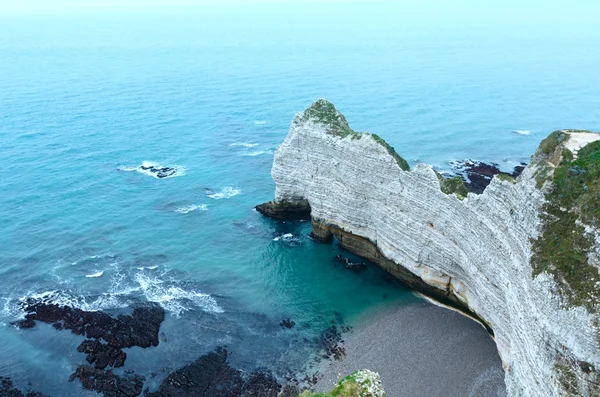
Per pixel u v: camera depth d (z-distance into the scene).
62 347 42.53
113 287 50.69
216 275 54.06
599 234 26.45
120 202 68.75
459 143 93.31
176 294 50.41
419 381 39.44
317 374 40.78
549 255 28.91
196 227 63.44
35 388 38.50
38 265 53.62
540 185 31.72
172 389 38.97
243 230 63.41
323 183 57.62
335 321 47.50
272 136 97.19
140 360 41.69
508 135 98.50
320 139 56.03
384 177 50.78
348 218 56.53
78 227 61.53
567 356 25.44
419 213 47.97
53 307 47.00
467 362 40.97
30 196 68.56
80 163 80.88
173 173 79.12
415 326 45.94
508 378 33.50
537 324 28.22
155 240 59.94
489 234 38.31
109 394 38.19
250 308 49.19
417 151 88.69
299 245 60.47
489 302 39.88
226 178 78.00
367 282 53.56
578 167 30.52
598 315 24.22
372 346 43.66
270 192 73.62
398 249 51.81
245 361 42.34
